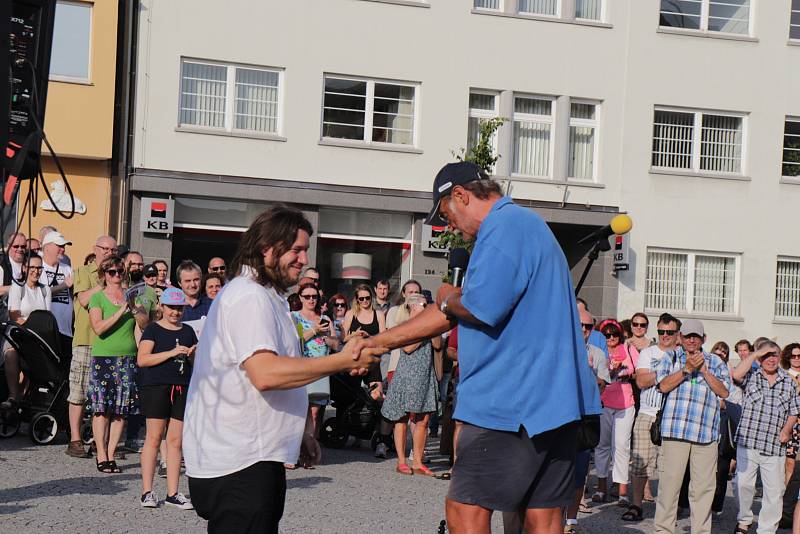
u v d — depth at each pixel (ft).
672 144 81.61
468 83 76.59
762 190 82.58
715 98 81.61
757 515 40.37
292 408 15.72
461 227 17.57
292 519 30.91
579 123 79.77
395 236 75.97
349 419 46.80
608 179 79.66
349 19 74.38
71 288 46.16
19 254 42.80
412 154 75.51
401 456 41.96
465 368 16.80
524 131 78.69
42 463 37.68
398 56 75.31
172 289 32.24
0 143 20.90
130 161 70.18
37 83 22.33
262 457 15.40
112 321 36.42
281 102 73.41
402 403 41.73
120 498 32.30
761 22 82.58
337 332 46.39
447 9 76.02
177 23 71.15
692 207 81.20
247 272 15.99
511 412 16.37
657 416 32.73
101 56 69.00
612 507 39.32
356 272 75.00
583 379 16.96
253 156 72.49
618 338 41.06
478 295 16.14
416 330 16.40
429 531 30.25
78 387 39.52
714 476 32.24
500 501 16.58
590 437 16.97
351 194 73.87
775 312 83.30
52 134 68.13
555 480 16.75
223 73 72.49
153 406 31.24
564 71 78.59
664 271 81.15
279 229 15.87
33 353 41.45
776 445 34.78
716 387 32.04
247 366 15.15
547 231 16.83
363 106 75.15
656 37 80.38
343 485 37.78
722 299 82.28
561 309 16.65
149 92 70.64
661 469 32.50
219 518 15.46
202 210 72.08
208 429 15.48
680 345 36.35
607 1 79.92
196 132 71.31
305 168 73.46
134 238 70.13
